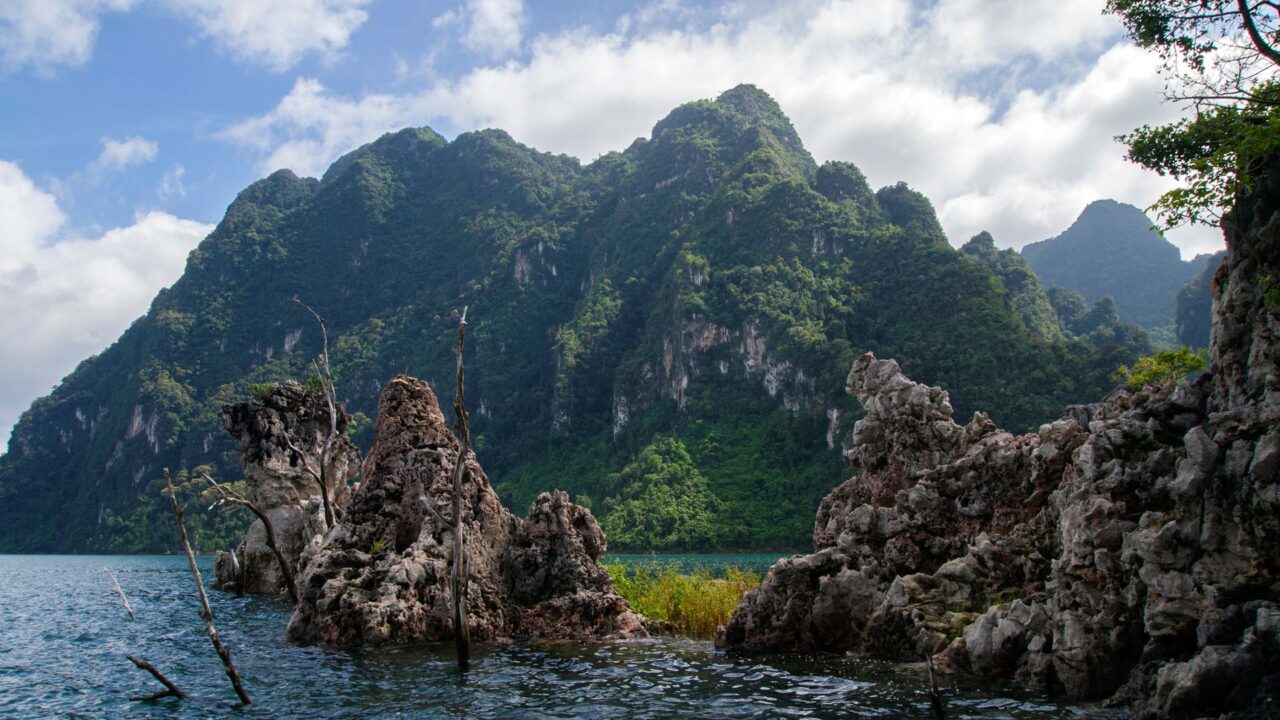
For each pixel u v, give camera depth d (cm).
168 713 1498
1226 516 1261
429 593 2245
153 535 17288
